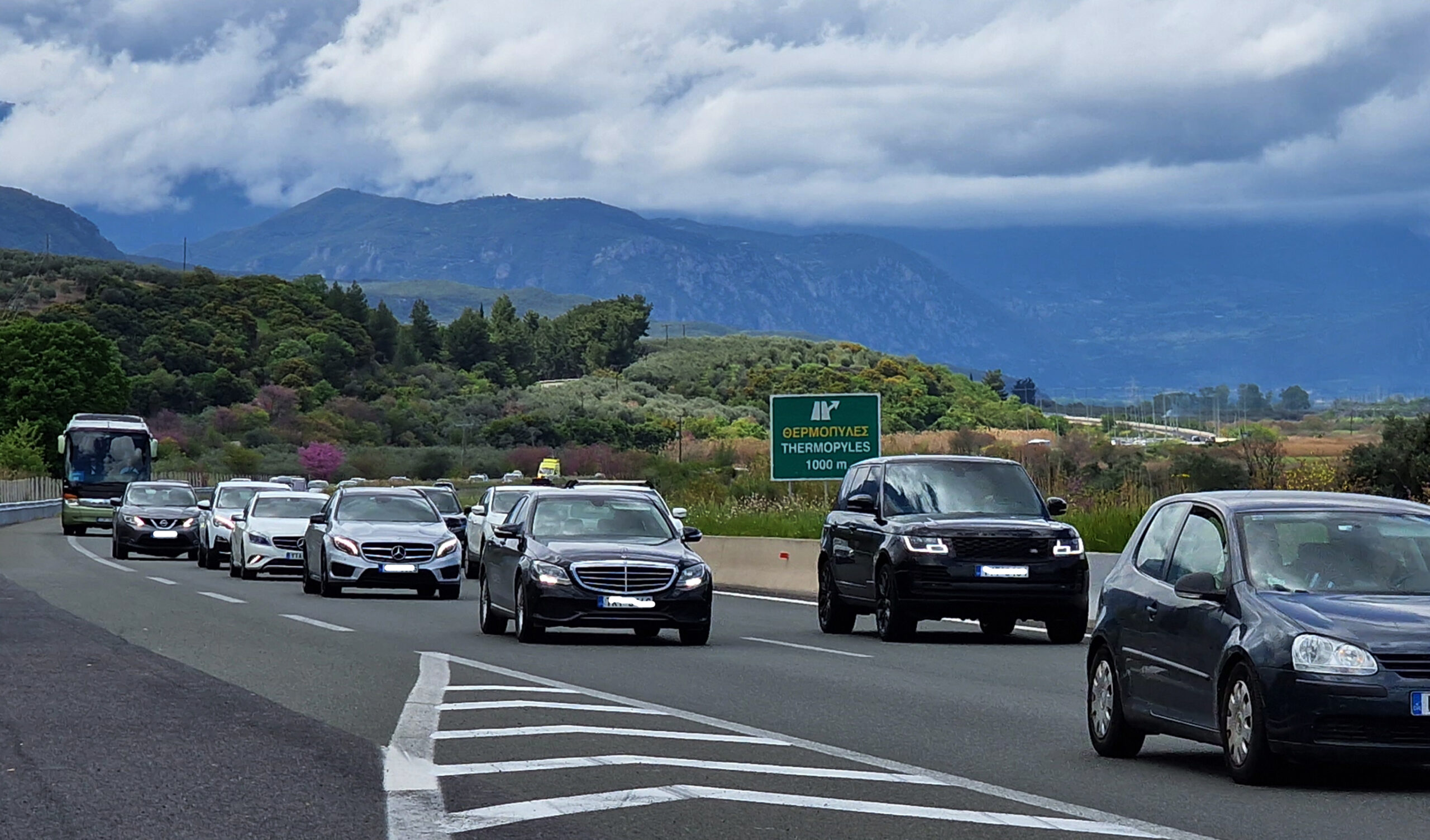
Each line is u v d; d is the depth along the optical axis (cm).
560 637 3347
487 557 3431
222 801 1460
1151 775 1705
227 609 3906
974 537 3319
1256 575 1672
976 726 2077
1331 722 1541
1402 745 1530
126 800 1462
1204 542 1778
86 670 2519
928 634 3631
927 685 2541
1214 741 1664
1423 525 1734
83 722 1956
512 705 2170
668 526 3362
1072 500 5334
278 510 5453
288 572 5891
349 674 2539
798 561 5206
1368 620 1568
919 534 3325
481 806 1445
